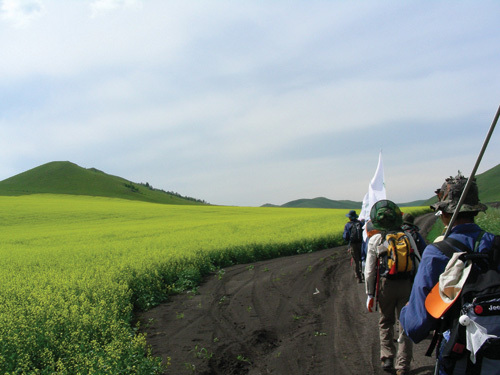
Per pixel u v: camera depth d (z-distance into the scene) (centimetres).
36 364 525
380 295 512
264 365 570
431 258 253
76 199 8300
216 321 771
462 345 229
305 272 1237
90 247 1714
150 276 1026
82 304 734
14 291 867
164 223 3334
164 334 707
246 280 1152
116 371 480
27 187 12500
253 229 2442
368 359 562
